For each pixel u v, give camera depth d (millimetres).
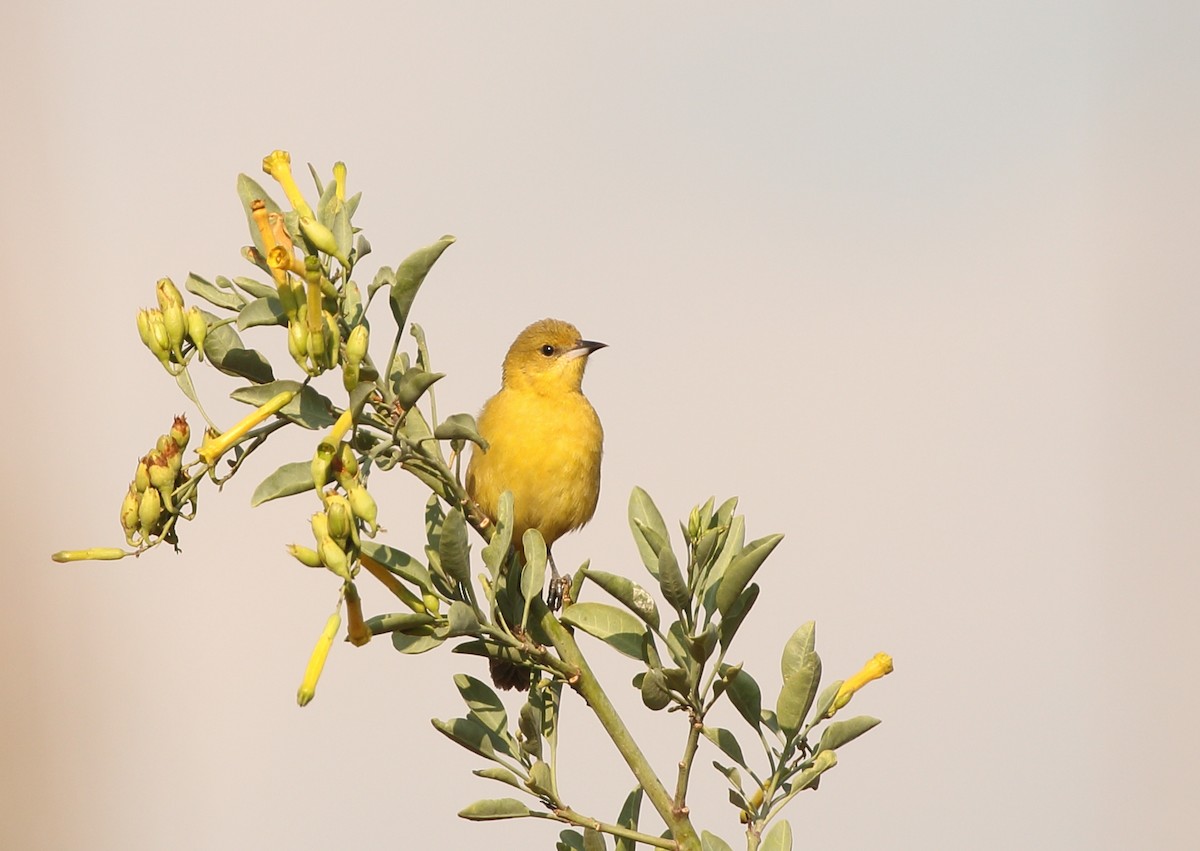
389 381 7496
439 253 7418
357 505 6387
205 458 7031
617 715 7672
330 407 7383
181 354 7180
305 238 7012
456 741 7500
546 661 7668
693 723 7258
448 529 7219
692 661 7414
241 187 7863
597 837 7727
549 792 7277
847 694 7484
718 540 7680
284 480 6969
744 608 7305
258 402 7289
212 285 7930
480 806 7176
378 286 7426
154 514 6941
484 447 7469
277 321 7496
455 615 7051
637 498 8031
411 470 7867
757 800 7434
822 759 7414
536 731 7484
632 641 7840
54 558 6852
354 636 6488
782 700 7406
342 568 6262
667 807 7434
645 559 7949
